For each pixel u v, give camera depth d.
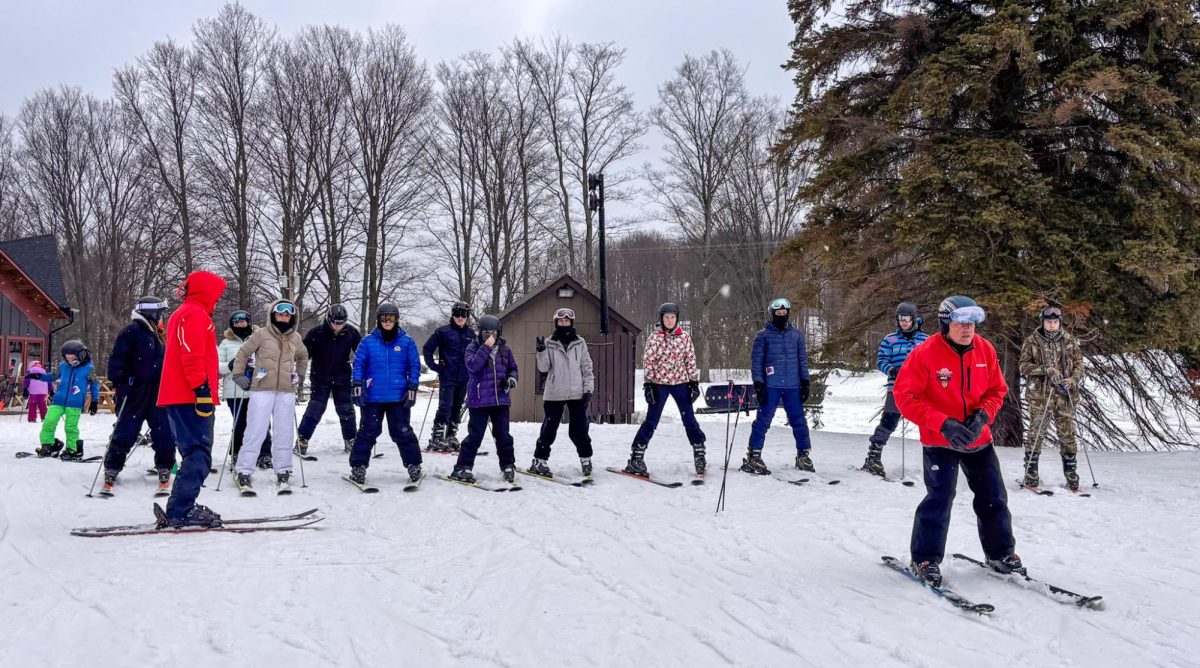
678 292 43.16
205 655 3.42
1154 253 9.71
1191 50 10.32
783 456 9.62
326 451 10.36
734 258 35.31
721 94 35.06
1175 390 11.52
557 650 3.51
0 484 7.56
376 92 35.41
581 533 5.75
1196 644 3.59
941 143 10.84
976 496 4.66
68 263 39.97
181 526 5.78
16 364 25.08
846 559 5.07
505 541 5.52
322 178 35.25
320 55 35.53
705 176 35.41
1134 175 10.17
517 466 8.90
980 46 10.21
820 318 14.05
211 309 5.98
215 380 5.93
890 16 12.20
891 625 3.83
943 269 10.21
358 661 3.39
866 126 11.47
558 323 8.02
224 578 4.56
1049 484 7.79
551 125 36.66
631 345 18.59
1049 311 7.59
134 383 7.18
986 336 10.80
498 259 37.44
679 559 5.05
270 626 3.78
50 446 9.96
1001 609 4.05
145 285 38.00
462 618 3.94
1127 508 6.60
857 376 13.02
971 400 4.48
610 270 49.41
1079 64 10.16
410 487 7.38
